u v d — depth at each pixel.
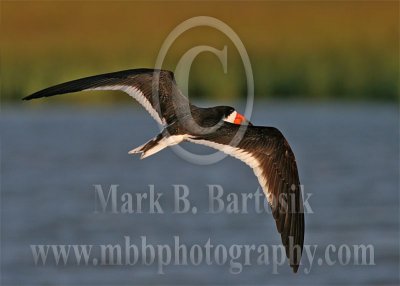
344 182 22.75
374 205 20.59
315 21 53.25
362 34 48.47
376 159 25.33
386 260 17.00
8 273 16.47
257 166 8.95
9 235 18.48
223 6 56.78
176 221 19.47
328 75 36.00
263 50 43.12
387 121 31.30
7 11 56.84
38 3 58.12
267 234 18.42
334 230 18.66
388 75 35.72
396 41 45.03
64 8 56.66
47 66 39.22
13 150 27.05
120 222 19.44
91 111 35.62
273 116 32.44
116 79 9.34
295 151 26.48
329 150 26.48
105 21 55.19
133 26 53.88
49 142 28.36
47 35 51.44
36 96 9.20
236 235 18.38
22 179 23.28
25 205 20.70
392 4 56.25
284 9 56.09
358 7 55.88
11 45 47.84
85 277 16.30
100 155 26.31
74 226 19.03
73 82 9.34
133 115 34.22
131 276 16.34
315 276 16.48
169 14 56.31
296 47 43.88
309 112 33.44
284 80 36.06
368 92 35.75
